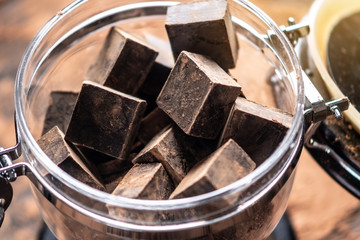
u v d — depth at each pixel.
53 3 0.38
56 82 0.29
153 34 0.30
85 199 0.22
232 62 0.26
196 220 0.22
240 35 0.28
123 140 0.24
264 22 0.26
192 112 0.23
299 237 0.31
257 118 0.23
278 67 0.27
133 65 0.26
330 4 0.32
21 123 0.23
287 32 0.28
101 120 0.24
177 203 0.21
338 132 0.28
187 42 0.25
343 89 0.30
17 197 0.32
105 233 0.22
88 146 0.24
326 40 0.31
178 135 0.24
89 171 0.24
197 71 0.23
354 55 0.31
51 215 0.25
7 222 0.32
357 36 0.32
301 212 0.31
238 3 0.26
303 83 0.24
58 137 0.24
